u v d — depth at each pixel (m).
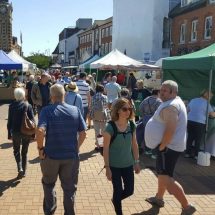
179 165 8.38
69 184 4.76
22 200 5.91
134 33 36.62
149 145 5.20
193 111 8.82
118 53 19.92
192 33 30.53
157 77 23.45
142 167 8.06
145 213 5.52
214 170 8.05
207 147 9.06
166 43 35.00
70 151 4.67
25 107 6.88
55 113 4.66
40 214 5.38
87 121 13.58
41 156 4.63
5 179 6.96
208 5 27.80
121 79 25.30
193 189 6.74
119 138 4.73
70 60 82.88
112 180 4.77
